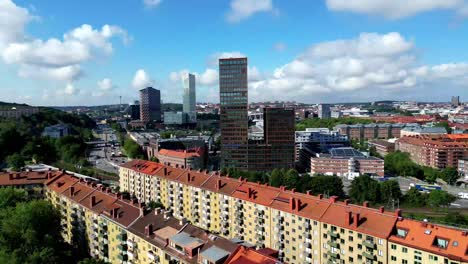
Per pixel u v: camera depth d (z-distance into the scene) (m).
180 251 130.50
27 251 157.25
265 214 184.25
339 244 153.50
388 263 138.50
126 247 157.88
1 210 187.75
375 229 142.88
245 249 116.81
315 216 162.00
